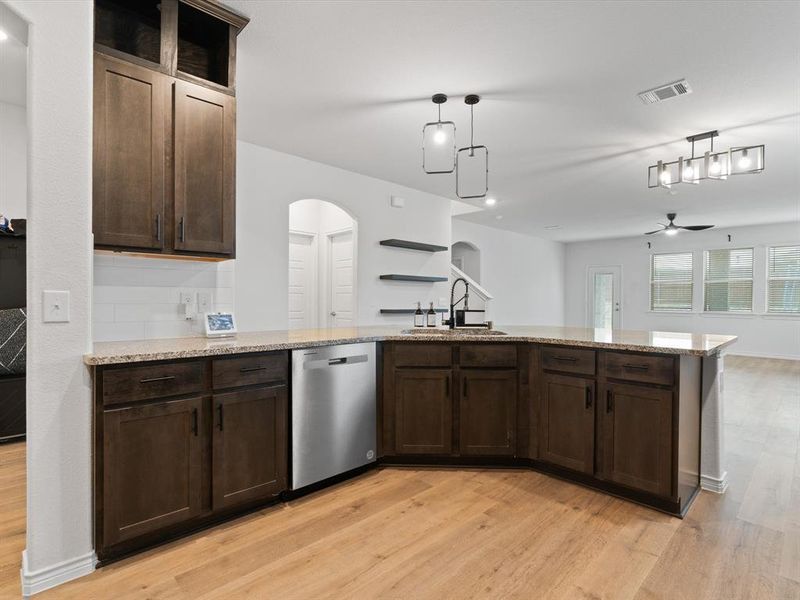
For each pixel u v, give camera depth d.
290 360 2.46
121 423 1.87
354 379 2.77
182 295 2.95
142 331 2.80
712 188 5.45
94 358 1.79
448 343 2.92
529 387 2.89
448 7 2.17
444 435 2.92
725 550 1.99
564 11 2.19
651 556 1.94
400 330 3.44
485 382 2.90
